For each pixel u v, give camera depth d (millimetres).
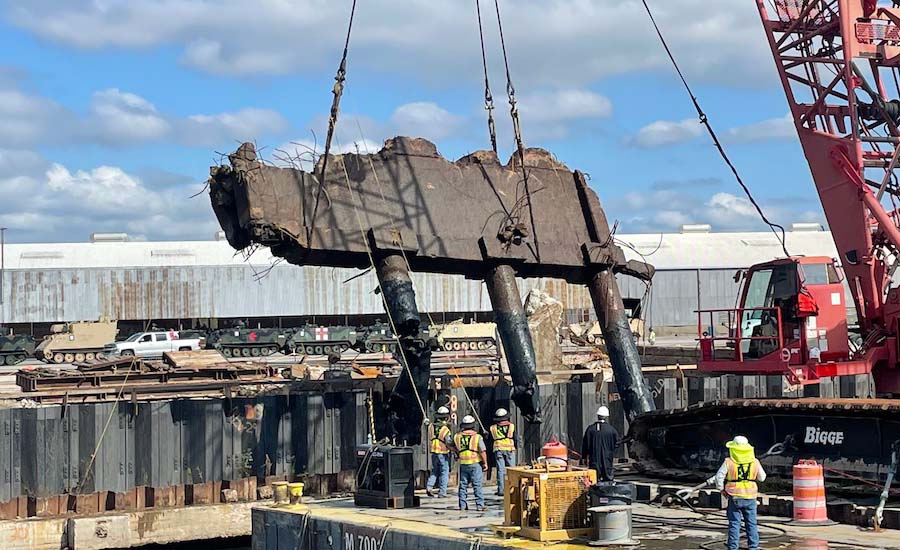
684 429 24219
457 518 21016
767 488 21297
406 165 26469
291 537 22484
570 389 30516
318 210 24797
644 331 45375
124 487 26391
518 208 27484
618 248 28422
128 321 80062
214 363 34906
